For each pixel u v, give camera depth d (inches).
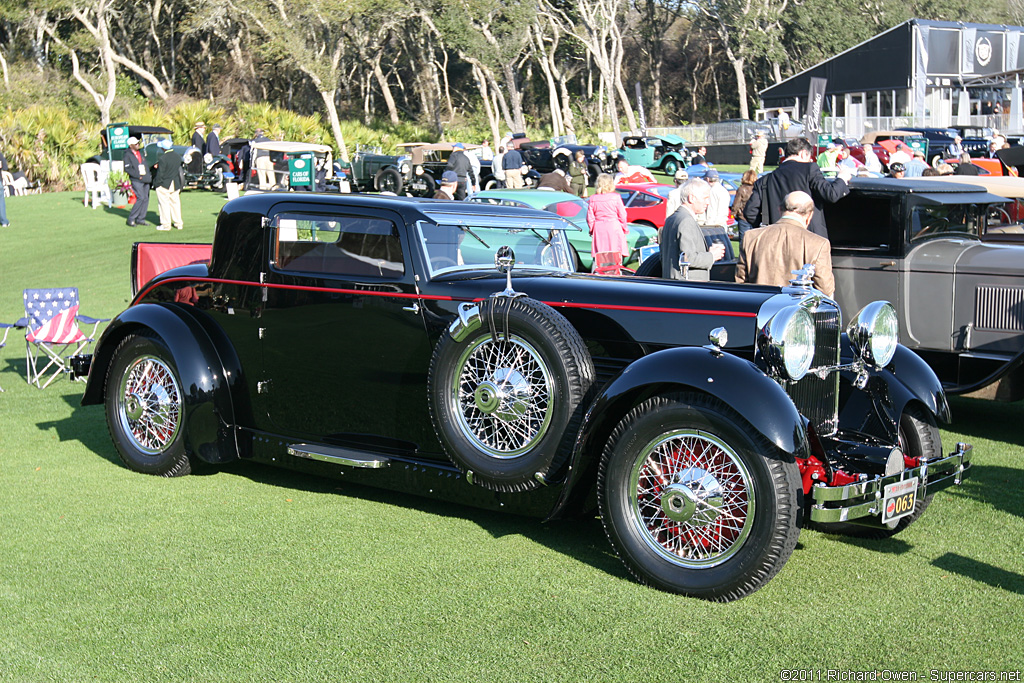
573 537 170.7
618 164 705.0
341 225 183.6
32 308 327.0
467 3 1989.4
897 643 127.3
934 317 256.2
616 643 127.9
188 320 202.2
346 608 139.6
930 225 267.7
